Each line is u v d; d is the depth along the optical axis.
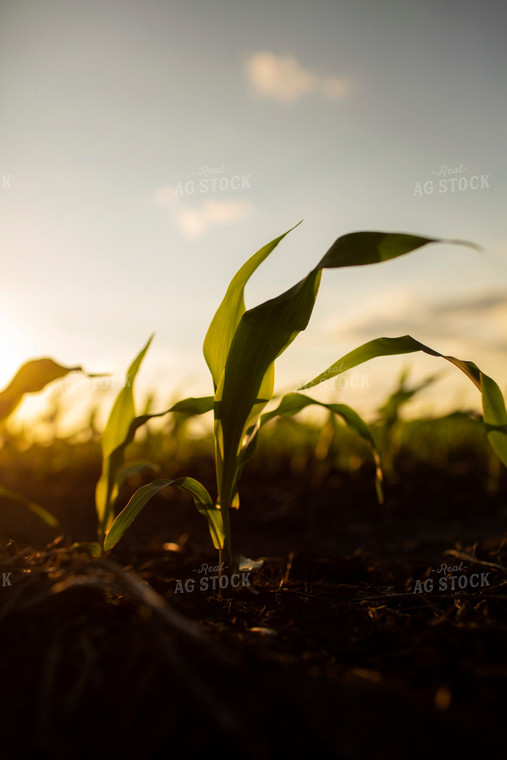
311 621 0.34
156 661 0.25
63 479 0.97
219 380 0.38
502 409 0.38
